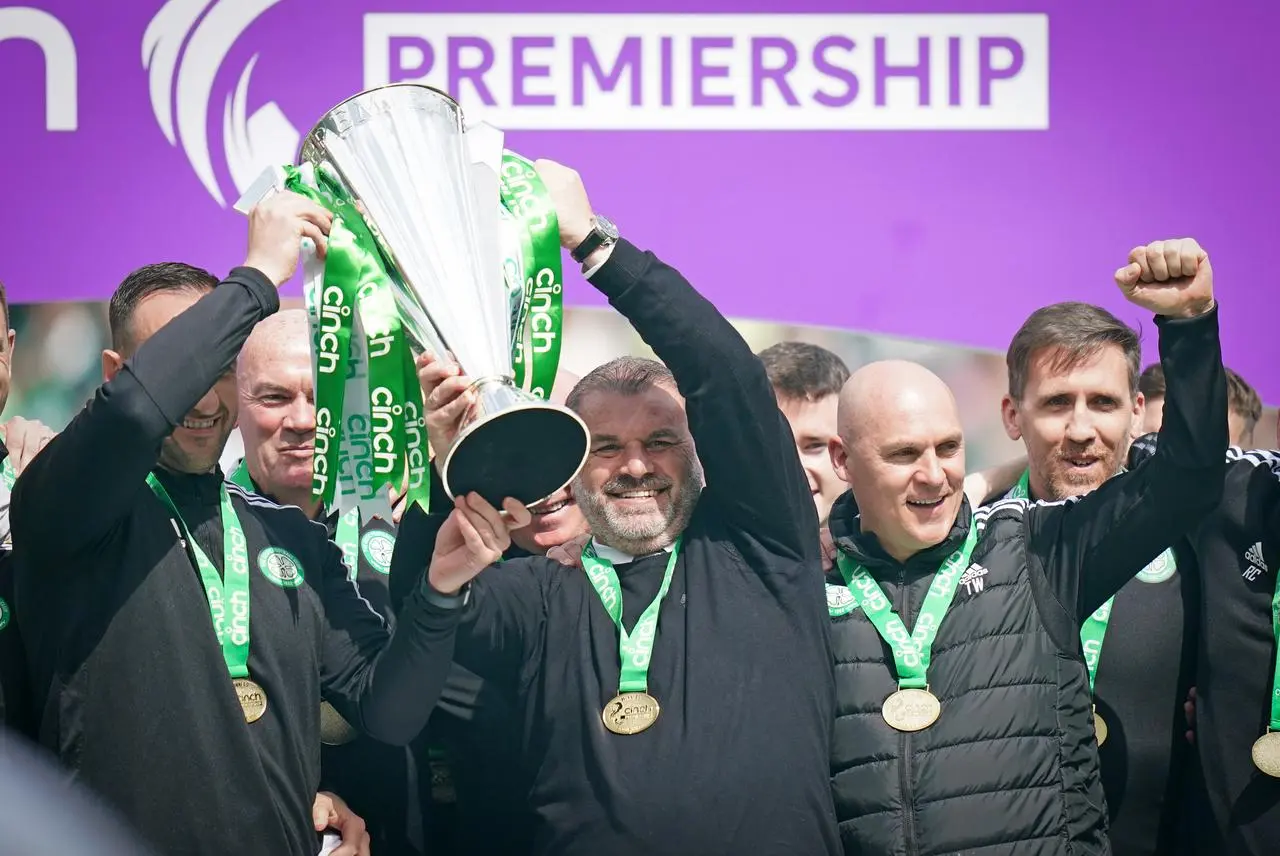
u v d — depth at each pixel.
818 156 18.48
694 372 11.94
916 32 18.42
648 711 11.84
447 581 10.91
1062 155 18.47
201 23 18.14
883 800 11.92
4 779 7.06
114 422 10.43
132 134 18.14
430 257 10.74
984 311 18.56
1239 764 13.31
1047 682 12.16
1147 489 12.11
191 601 11.20
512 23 18.31
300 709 11.59
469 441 9.82
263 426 14.30
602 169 18.41
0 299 13.30
